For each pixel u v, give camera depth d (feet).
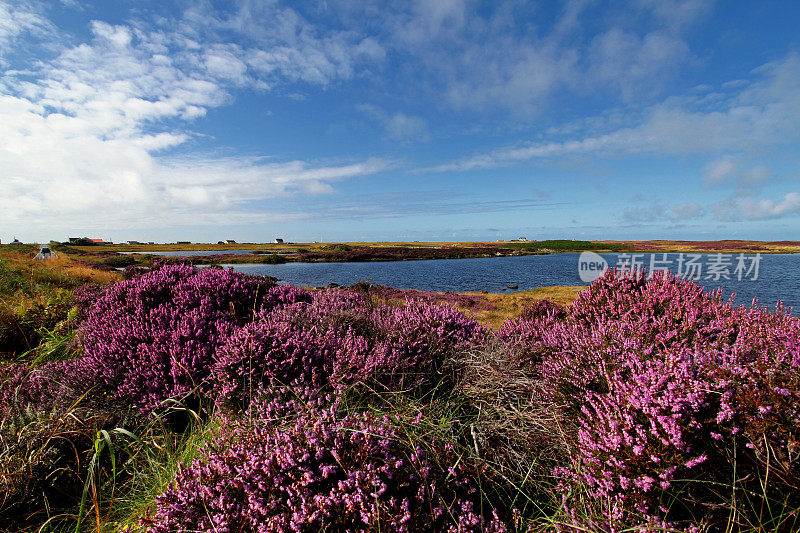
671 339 10.31
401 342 11.34
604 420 6.66
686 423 5.87
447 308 14.02
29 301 19.72
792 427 5.28
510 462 7.16
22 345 16.66
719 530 5.38
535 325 15.56
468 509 5.51
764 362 6.19
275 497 5.38
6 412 8.30
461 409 9.05
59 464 7.48
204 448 6.81
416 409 8.06
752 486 5.55
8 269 36.50
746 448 5.65
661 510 5.43
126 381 9.56
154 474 7.21
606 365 8.20
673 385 6.02
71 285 36.88
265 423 7.31
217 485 5.43
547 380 9.29
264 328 10.92
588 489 6.15
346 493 5.15
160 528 5.12
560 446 7.41
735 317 11.66
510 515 6.11
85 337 12.86
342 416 7.93
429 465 6.22
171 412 9.14
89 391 9.27
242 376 9.34
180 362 9.93
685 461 5.57
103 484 7.06
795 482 5.19
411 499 5.59
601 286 17.06
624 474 5.83
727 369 6.21
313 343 10.63
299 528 4.79
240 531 4.96
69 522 6.52
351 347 10.33
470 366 10.62
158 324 12.11
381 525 4.86
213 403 9.46
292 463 5.49
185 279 16.49
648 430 5.93
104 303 15.26
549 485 6.72
